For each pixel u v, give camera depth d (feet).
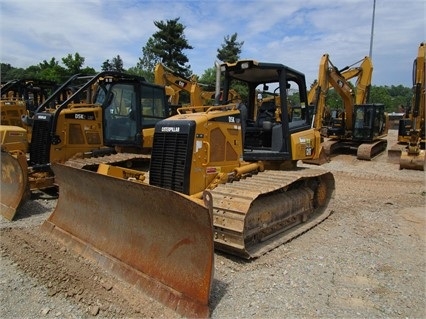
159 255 12.69
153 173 16.80
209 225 11.17
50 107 31.50
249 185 16.51
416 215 22.56
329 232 19.19
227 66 20.68
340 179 35.86
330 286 13.24
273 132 21.45
